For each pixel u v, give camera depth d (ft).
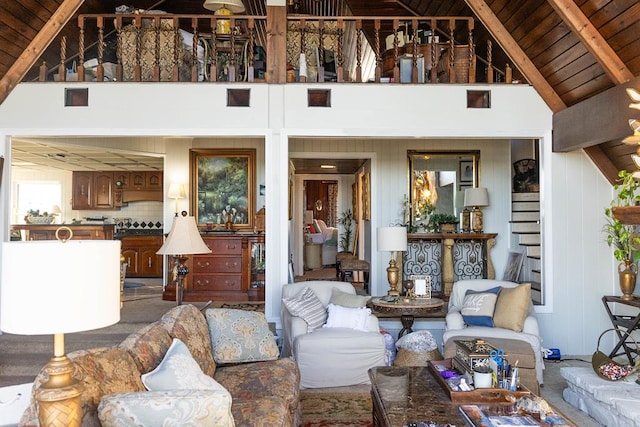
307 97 16.99
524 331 13.78
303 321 13.96
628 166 16.79
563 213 17.40
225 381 9.67
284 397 8.93
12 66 16.42
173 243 13.03
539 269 20.88
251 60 17.26
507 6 15.94
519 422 7.29
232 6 19.53
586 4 12.97
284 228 16.90
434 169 24.22
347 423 10.97
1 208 16.48
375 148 23.99
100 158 28.45
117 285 5.62
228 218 24.11
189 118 16.81
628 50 13.05
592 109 14.99
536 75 17.04
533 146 23.31
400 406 8.13
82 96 16.70
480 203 22.95
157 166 32.50
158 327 8.90
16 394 7.08
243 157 24.34
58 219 34.91
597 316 17.39
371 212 24.03
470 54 17.34
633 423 9.62
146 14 16.84
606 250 17.47
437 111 17.15
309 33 19.13
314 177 37.86
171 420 5.36
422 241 24.04
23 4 14.88
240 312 11.44
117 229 35.19
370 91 17.10
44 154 26.81
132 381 6.84
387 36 23.31
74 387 5.13
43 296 4.97
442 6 21.08
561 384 13.99
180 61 18.53
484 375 8.59
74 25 19.15
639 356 12.87
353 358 13.39
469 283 15.67
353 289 15.75
